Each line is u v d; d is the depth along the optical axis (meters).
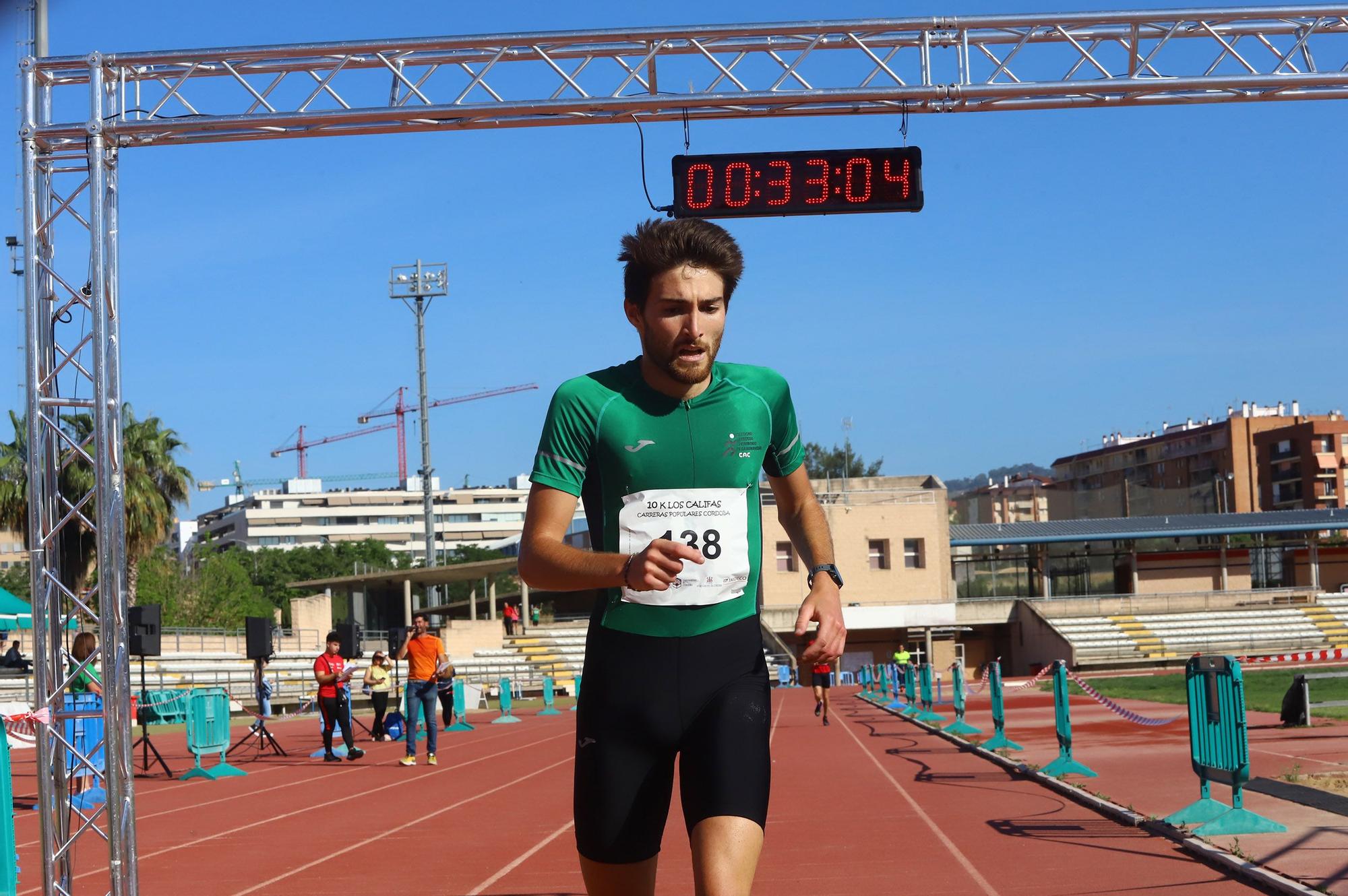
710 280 3.23
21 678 30.77
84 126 8.52
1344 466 109.69
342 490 193.62
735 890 2.93
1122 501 89.31
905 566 55.00
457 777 15.14
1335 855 6.85
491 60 9.77
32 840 10.23
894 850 8.08
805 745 18.50
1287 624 54.44
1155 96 10.21
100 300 8.07
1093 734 18.19
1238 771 7.68
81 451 8.14
